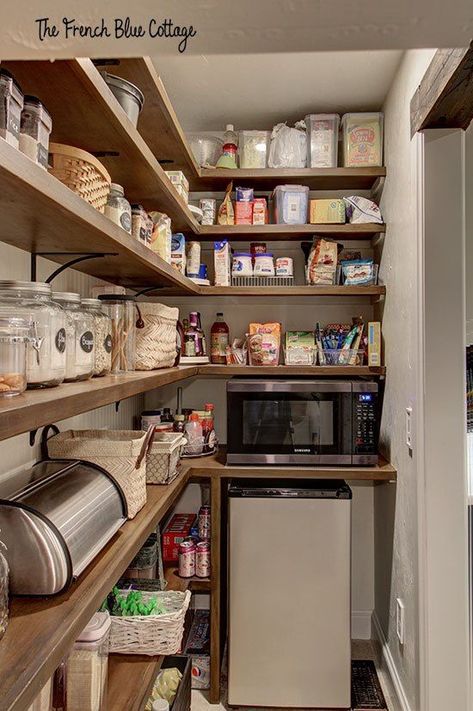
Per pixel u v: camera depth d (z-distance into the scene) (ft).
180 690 5.53
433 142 5.57
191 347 8.04
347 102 7.63
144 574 5.86
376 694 7.10
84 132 4.12
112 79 4.18
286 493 6.90
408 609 6.15
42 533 3.18
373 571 8.53
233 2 1.87
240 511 6.91
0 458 4.17
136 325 5.50
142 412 8.04
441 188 5.57
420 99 5.50
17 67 3.19
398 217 6.77
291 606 6.88
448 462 5.52
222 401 8.89
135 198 5.88
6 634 2.76
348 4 1.84
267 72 6.77
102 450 4.66
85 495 3.93
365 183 8.14
